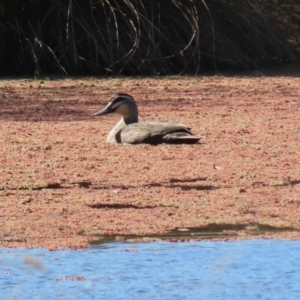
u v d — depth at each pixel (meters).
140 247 17.12
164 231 18.34
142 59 51.88
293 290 14.93
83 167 24.91
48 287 14.96
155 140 28.14
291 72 54.12
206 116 35.28
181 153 26.81
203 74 52.53
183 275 15.50
